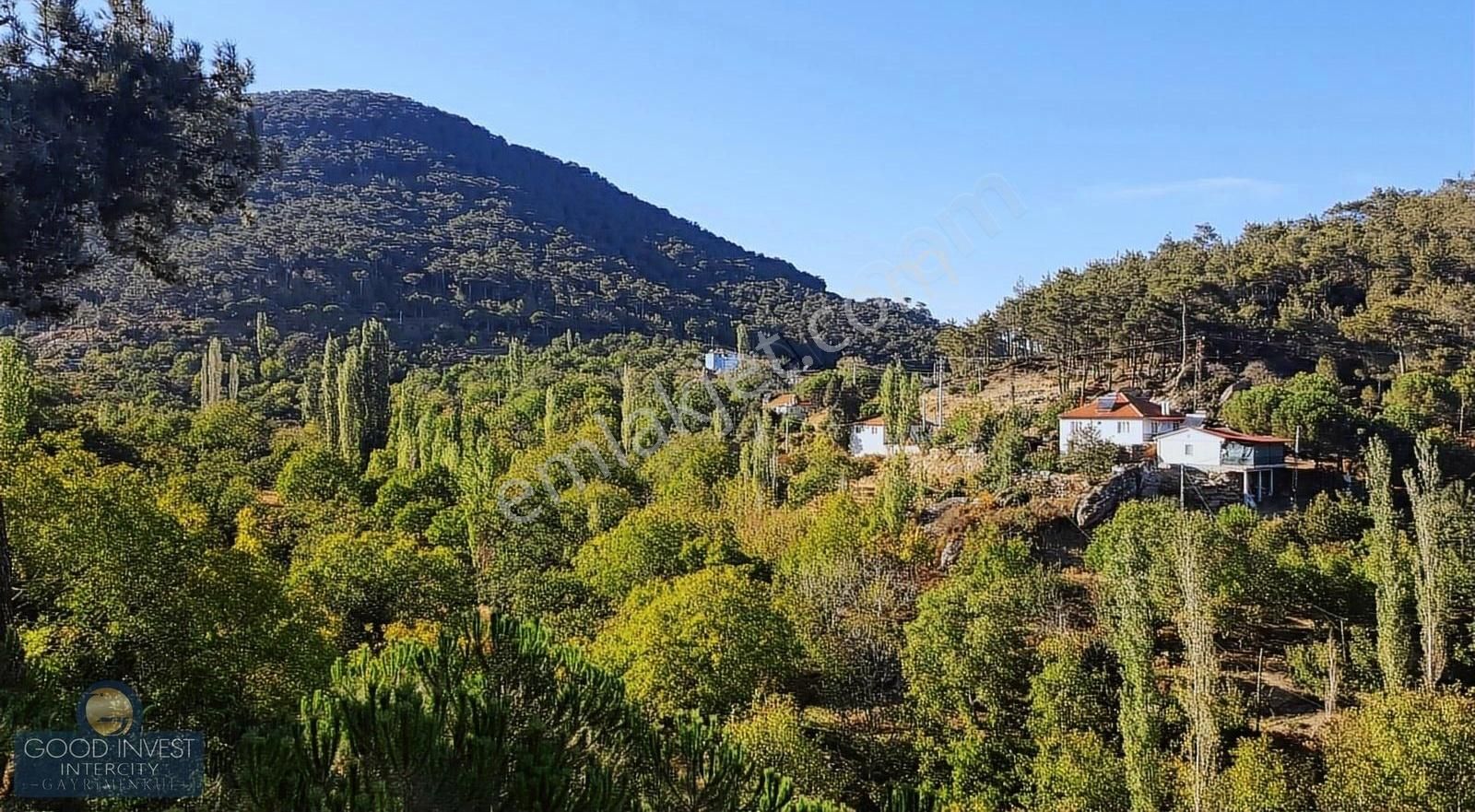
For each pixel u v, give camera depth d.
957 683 31.95
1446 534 34.09
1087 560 45.41
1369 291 94.38
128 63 12.39
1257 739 29.66
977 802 27.59
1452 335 79.12
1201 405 73.75
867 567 44.59
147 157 12.64
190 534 23.75
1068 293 88.06
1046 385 89.31
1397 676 30.75
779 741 28.39
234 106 14.41
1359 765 25.69
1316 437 58.53
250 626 23.25
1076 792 26.62
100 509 21.88
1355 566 38.22
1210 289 89.75
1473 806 23.67
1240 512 46.41
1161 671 33.97
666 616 33.62
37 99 11.45
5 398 47.44
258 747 8.01
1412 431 58.97
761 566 47.56
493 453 63.53
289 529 51.47
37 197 11.28
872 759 31.11
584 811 8.66
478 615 10.84
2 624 11.95
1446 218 103.62
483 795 8.27
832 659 35.97
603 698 10.69
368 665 10.62
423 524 54.78
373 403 78.75
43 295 11.93
